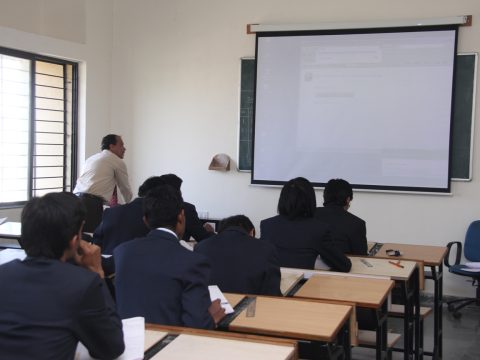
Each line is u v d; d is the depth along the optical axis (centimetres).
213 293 228
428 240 522
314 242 302
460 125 507
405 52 521
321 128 553
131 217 337
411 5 519
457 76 507
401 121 525
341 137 546
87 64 598
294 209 309
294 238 305
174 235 214
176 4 606
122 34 630
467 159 506
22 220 150
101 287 149
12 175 542
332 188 358
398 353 384
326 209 351
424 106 517
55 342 139
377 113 533
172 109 614
